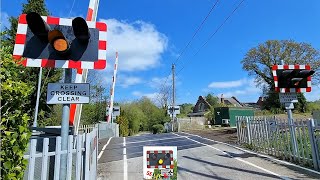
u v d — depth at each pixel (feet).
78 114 23.08
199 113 238.27
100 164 32.09
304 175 24.20
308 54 106.73
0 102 9.30
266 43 114.52
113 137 76.79
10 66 10.89
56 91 14.16
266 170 26.35
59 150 12.98
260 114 140.46
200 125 118.73
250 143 41.06
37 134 18.80
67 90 14.26
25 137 9.91
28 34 14.26
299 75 28.02
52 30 13.15
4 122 9.74
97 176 25.79
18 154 9.53
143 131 179.01
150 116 180.04
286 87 28.43
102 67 14.67
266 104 149.89
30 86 11.76
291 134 29.81
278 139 32.86
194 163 31.12
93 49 14.82
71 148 13.66
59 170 12.96
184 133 80.18
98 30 15.11
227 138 56.18
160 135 75.77
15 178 9.25
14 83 10.23
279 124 32.53
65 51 13.51
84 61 14.58
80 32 13.88
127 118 144.05
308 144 27.35
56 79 58.85
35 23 13.05
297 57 108.06
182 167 29.12
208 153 37.91
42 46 14.24
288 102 30.12
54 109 63.67
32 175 11.57
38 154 11.98
